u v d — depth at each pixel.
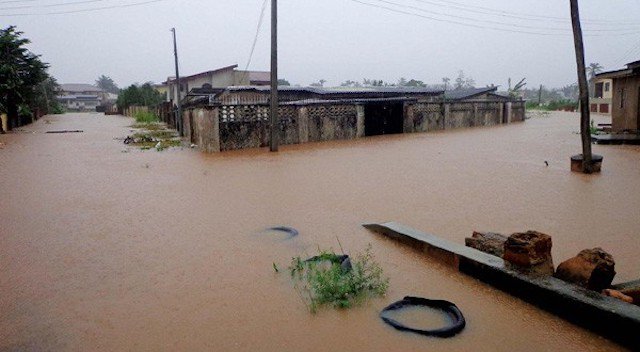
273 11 12.35
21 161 11.73
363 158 11.17
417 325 2.93
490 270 3.50
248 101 20.14
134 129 26.06
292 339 2.79
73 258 4.30
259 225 5.31
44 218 5.82
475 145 13.86
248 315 3.09
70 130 24.80
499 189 7.12
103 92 93.88
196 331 2.90
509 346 2.67
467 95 26.84
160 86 51.38
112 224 5.48
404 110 19.08
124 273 3.89
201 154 12.88
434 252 4.12
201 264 4.07
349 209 6.02
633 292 3.08
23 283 3.72
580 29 8.15
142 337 2.84
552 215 5.54
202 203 6.52
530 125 23.58
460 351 2.63
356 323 2.97
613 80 14.80
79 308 3.25
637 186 7.10
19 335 2.88
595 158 8.39
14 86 23.83
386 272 3.82
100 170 9.95
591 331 2.80
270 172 9.20
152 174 9.28
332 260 3.88
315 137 16.02
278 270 3.89
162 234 5.02
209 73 36.25
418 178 8.22
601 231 4.86
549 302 3.05
